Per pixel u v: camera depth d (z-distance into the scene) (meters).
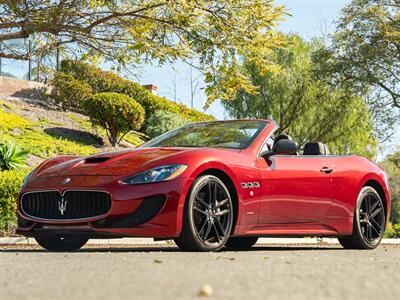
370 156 31.94
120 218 4.96
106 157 5.47
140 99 24.98
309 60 31.53
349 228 6.65
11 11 9.68
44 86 25.52
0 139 15.40
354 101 30.88
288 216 5.94
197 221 5.18
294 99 31.41
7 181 8.61
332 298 2.33
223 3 10.05
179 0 9.72
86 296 2.27
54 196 5.26
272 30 10.71
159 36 10.80
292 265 3.68
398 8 27.92
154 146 6.18
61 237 5.99
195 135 6.21
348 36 28.08
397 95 27.72
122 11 10.83
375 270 3.48
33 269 3.33
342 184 6.51
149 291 2.41
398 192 36.53
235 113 32.03
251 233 5.61
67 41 10.73
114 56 10.99
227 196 5.36
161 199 4.99
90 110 20.20
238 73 10.93
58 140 19.20
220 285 2.63
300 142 32.06
